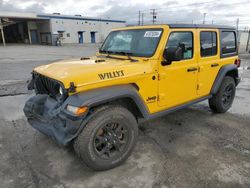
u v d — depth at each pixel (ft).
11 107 17.13
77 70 8.86
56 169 9.38
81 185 8.43
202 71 12.86
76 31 144.77
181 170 9.31
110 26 165.27
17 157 10.23
